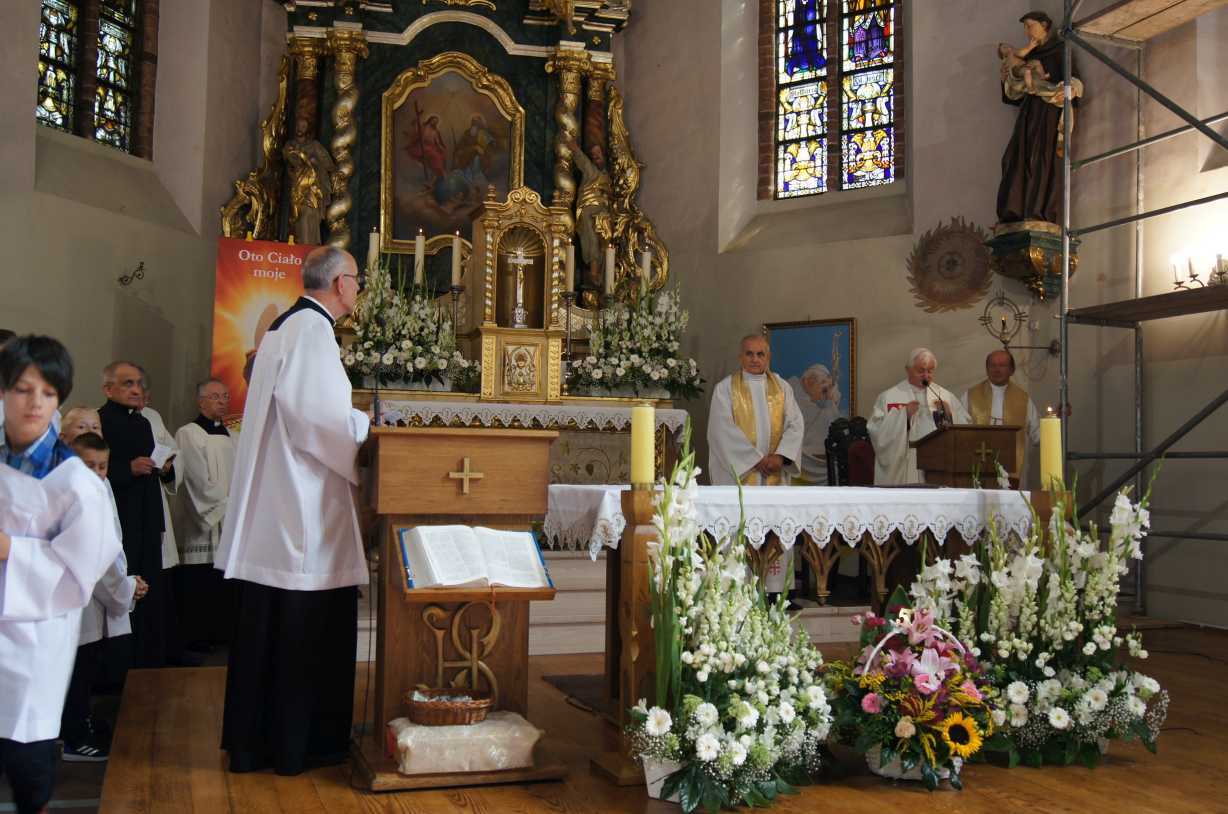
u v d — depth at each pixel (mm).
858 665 3816
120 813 3199
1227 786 3561
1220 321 7426
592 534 4070
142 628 5488
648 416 3701
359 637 6062
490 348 8531
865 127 10133
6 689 2740
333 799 3352
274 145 9984
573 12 10523
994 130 9000
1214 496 7430
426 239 10219
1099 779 3650
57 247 8133
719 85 10547
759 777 3350
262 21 10391
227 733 3688
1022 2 8883
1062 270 7559
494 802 3340
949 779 3516
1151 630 7238
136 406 5504
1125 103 8156
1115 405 8094
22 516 2764
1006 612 3943
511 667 3824
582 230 10336
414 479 3623
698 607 3475
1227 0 7191
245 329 8617
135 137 9414
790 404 7395
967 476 5301
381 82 10312
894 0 9992
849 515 4590
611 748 4047
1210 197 6570
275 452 3680
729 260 10375
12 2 7828
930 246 9266
